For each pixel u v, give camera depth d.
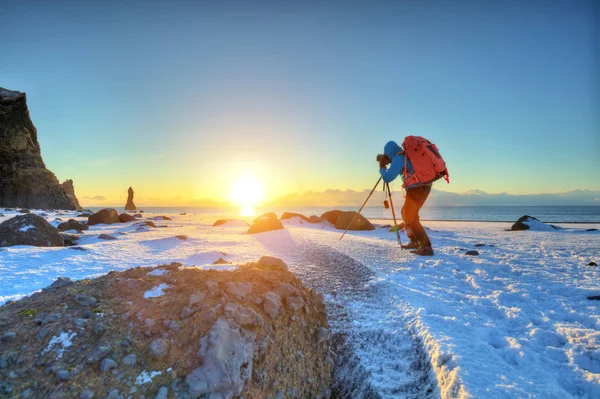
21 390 2.10
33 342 2.43
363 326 3.43
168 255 6.95
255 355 2.62
